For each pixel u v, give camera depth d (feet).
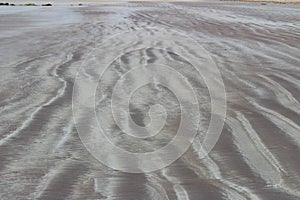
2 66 27.25
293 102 19.12
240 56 31.27
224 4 127.24
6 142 14.30
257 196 10.71
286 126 15.96
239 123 16.39
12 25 54.54
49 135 15.07
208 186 11.27
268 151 13.65
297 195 10.74
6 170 12.14
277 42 39.14
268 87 21.85
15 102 19.01
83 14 74.95
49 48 34.78
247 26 53.83
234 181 11.57
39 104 18.69
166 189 11.12
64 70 25.80
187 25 54.75
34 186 11.16
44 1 150.71
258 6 113.09
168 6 109.29
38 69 26.18
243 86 22.06
